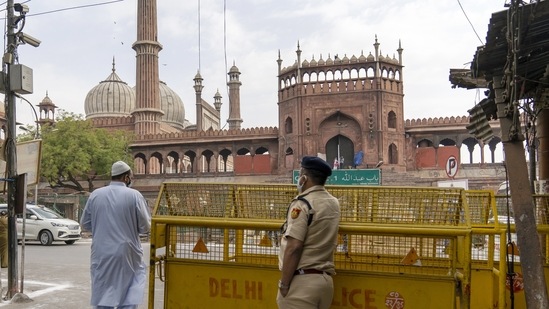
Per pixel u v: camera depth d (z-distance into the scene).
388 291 4.02
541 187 6.15
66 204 29.81
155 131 51.88
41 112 57.19
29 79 8.30
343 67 42.22
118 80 66.81
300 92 42.69
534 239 4.06
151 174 46.66
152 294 4.52
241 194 4.65
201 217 4.53
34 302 7.65
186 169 63.84
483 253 5.50
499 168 39.50
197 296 4.52
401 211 4.25
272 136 44.62
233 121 76.94
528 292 4.00
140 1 53.16
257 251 4.68
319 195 3.65
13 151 8.09
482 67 4.74
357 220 4.25
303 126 42.41
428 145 43.94
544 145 6.30
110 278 4.92
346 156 42.06
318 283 3.48
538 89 5.27
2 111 47.38
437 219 4.12
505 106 4.44
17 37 8.34
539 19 3.95
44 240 18.05
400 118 42.12
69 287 8.95
